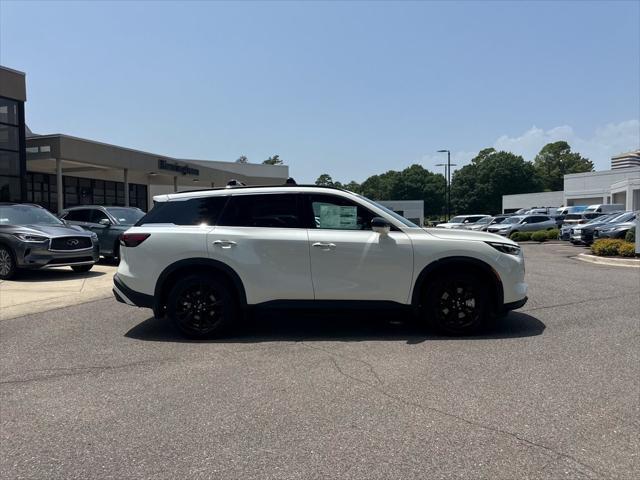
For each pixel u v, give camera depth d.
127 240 6.26
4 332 6.51
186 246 6.05
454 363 5.03
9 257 11.27
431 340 5.92
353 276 5.96
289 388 4.41
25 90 21.28
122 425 3.72
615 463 3.10
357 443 3.39
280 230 6.08
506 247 6.05
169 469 3.10
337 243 5.95
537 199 70.62
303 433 3.54
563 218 36.62
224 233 6.07
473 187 114.25
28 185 27.84
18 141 21.20
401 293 6.00
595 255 16.77
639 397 4.12
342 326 6.70
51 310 7.92
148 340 6.09
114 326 6.83
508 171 109.69
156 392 4.36
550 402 4.03
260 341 5.97
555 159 125.75
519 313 7.37
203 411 3.94
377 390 4.33
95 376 4.79
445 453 3.24
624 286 9.89
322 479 2.96
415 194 124.44
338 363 5.08
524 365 4.95
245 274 5.99
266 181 53.00
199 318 6.11
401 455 3.22
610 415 3.78
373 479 2.95
